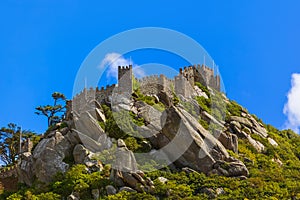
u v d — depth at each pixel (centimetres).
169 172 8831
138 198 7981
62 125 10225
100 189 8419
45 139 10038
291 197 8681
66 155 9531
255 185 8725
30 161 9906
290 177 9512
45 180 9300
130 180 8388
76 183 8656
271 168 9750
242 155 9919
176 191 8238
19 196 8988
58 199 8569
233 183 8631
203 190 8444
